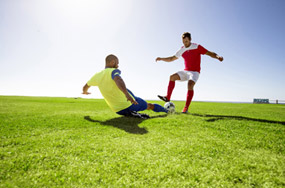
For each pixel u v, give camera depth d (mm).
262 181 981
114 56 2906
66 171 1057
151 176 1008
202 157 1305
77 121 2703
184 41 4137
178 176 1017
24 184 909
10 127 2211
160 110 3723
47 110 4324
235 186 932
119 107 2922
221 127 2348
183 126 2383
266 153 1417
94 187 893
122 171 1065
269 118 3516
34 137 1770
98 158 1254
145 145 1551
